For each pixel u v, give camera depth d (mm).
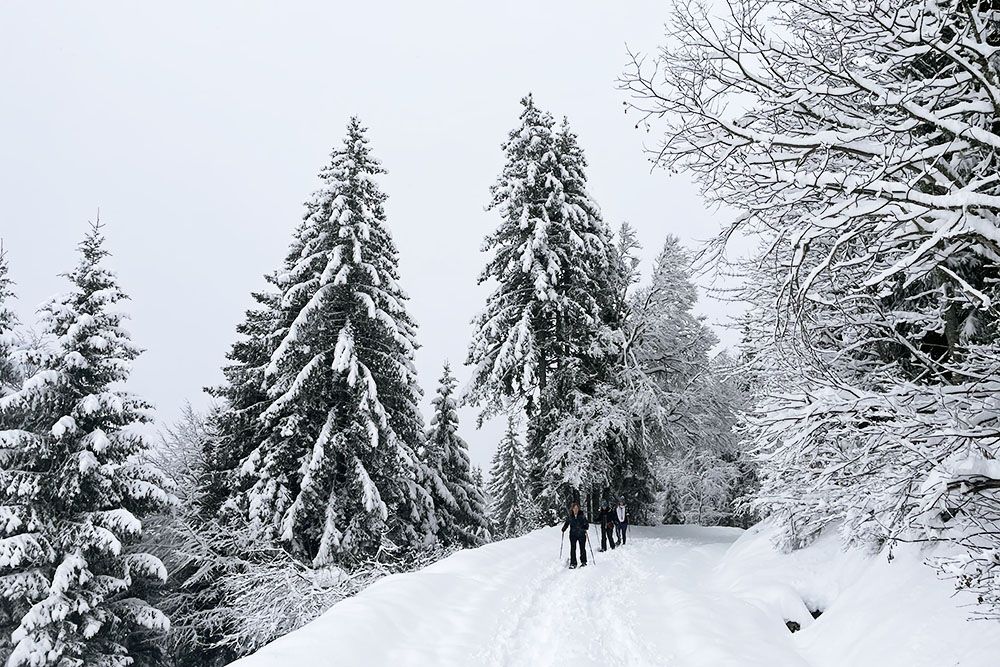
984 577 4625
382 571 17125
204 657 21203
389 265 20922
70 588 16156
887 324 7691
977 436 5320
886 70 6762
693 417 24312
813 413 6434
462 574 11688
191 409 31766
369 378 18219
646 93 6605
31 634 15148
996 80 5730
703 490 34906
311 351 19312
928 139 5934
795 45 7695
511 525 48188
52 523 16312
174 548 21078
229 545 19203
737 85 6602
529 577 12469
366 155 20594
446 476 33094
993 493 5816
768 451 10859
